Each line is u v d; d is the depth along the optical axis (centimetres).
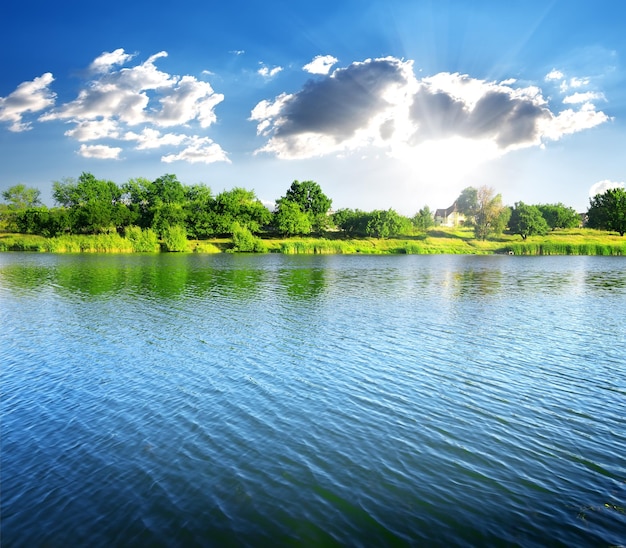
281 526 879
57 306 3177
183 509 926
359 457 1145
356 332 2464
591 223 16062
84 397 1526
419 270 6662
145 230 12388
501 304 3431
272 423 1337
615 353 2083
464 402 1506
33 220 13100
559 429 1314
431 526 884
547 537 853
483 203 14688
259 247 11900
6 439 1228
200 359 1952
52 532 854
